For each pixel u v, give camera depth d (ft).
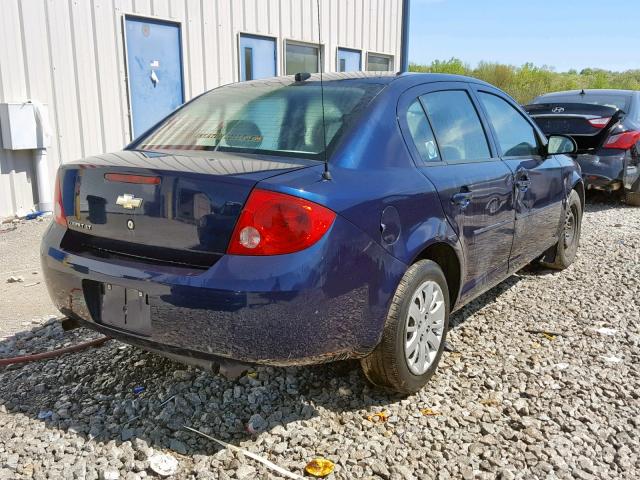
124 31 26.05
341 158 9.21
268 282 7.88
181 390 10.28
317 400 10.12
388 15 42.65
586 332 13.30
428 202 10.03
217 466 8.35
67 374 10.83
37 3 23.04
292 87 11.48
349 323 8.66
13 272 17.10
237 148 10.05
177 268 8.37
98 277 8.87
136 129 27.32
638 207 29.68
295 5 34.45
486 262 12.25
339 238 8.35
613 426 9.55
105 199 9.07
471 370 11.34
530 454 8.77
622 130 27.61
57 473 8.09
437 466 8.49
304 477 8.19
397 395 10.34
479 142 12.67
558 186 16.03
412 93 11.11
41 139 22.99
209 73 30.09
